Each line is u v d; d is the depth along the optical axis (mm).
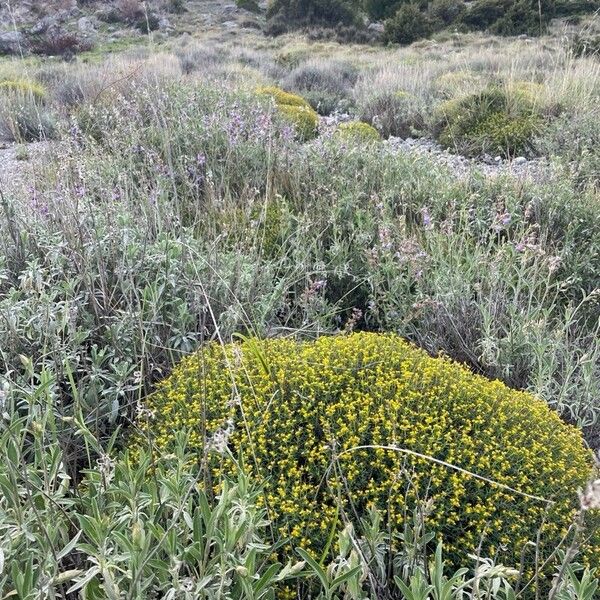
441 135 9797
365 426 2354
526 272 4133
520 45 18891
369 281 3980
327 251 4344
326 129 5910
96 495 1948
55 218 3670
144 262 3441
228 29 28750
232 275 3643
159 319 3242
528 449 2473
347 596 1749
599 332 3994
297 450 2361
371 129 8961
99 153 5488
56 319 2857
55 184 4004
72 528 2057
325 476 2174
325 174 5477
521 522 2199
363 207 5000
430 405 2537
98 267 3221
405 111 10812
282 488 2209
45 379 2129
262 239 4105
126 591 1727
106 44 23375
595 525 2271
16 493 1742
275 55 21781
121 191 4258
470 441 2361
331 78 15586
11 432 1882
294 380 2592
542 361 3416
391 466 2305
